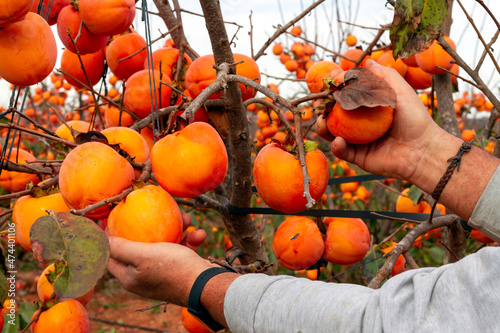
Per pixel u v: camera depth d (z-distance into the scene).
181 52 1.75
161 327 5.69
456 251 1.84
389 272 1.43
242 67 1.66
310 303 0.87
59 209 1.29
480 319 0.72
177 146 1.11
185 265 1.05
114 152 1.15
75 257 0.92
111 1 1.48
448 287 0.77
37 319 1.31
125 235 1.08
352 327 0.81
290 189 1.21
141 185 1.16
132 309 6.29
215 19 1.32
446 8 1.21
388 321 0.77
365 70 1.14
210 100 1.57
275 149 1.26
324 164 1.25
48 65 1.30
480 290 0.73
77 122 1.76
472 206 1.16
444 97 2.01
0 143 1.65
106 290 6.52
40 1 1.49
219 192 1.99
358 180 1.71
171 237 1.11
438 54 1.82
